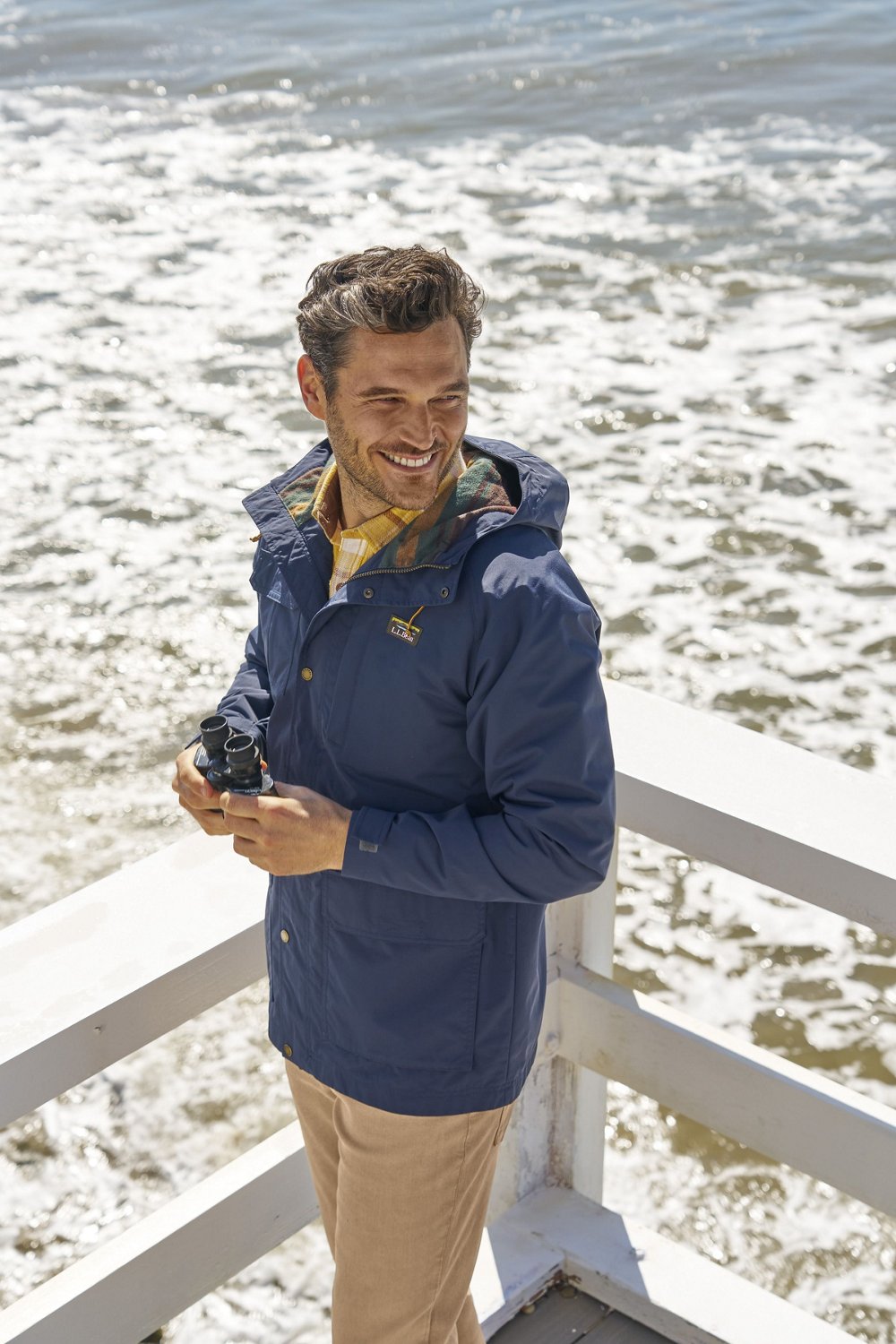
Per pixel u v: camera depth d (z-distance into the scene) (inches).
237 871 67.8
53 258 459.2
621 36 681.0
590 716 52.6
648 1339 80.6
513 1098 59.8
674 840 68.7
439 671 53.7
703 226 464.4
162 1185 160.9
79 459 342.6
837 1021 187.0
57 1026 58.2
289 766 59.5
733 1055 73.0
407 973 57.0
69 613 285.6
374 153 549.0
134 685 263.9
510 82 622.8
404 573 53.4
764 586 288.2
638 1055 77.4
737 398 360.2
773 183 496.7
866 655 266.5
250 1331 137.6
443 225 476.1
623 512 315.0
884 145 526.6
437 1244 62.1
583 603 53.2
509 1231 84.6
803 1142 71.7
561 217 478.3
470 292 52.4
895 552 296.8
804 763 69.6
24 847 222.7
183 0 778.2
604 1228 84.4
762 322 399.9
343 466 54.6
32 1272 150.4
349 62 661.3
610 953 80.0
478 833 53.5
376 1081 58.1
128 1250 65.4
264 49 682.2
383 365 51.1
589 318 406.6
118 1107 171.6
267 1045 180.7
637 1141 164.6
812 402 356.2
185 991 62.6
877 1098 176.1
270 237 472.4
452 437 53.0
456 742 55.6
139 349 396.5
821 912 206.2
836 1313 142.6
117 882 67.2
